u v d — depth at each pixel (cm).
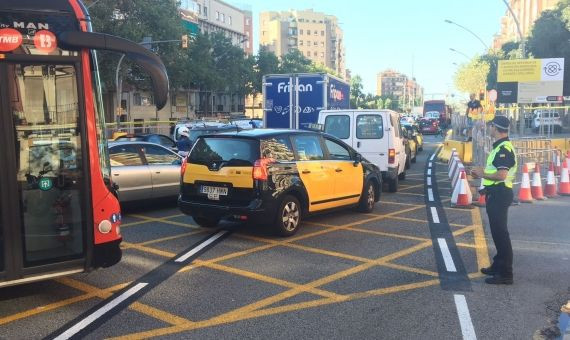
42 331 467
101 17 3659
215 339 448
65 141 520
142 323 484
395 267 667
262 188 782
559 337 452
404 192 1341
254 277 625
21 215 498
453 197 1141
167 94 520
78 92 520
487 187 613
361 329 470
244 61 6606
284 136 845
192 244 789
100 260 539
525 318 496
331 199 916
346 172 955
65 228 520
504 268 600
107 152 562
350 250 753
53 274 515
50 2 504
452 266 671
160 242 802
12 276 495
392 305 530
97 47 509
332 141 951
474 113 2209
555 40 4406
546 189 1258
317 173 879
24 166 499
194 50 5259
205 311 514
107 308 523
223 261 695
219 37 6303
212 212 808
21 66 494
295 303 537
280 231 816
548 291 575
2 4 484
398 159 1341
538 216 1007
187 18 7475
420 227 910
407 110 13250
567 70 4241
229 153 814
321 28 16950
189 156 856
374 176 1052
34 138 503
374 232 870
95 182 533
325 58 17125
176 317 499
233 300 545
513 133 2408
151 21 4016
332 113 1305
